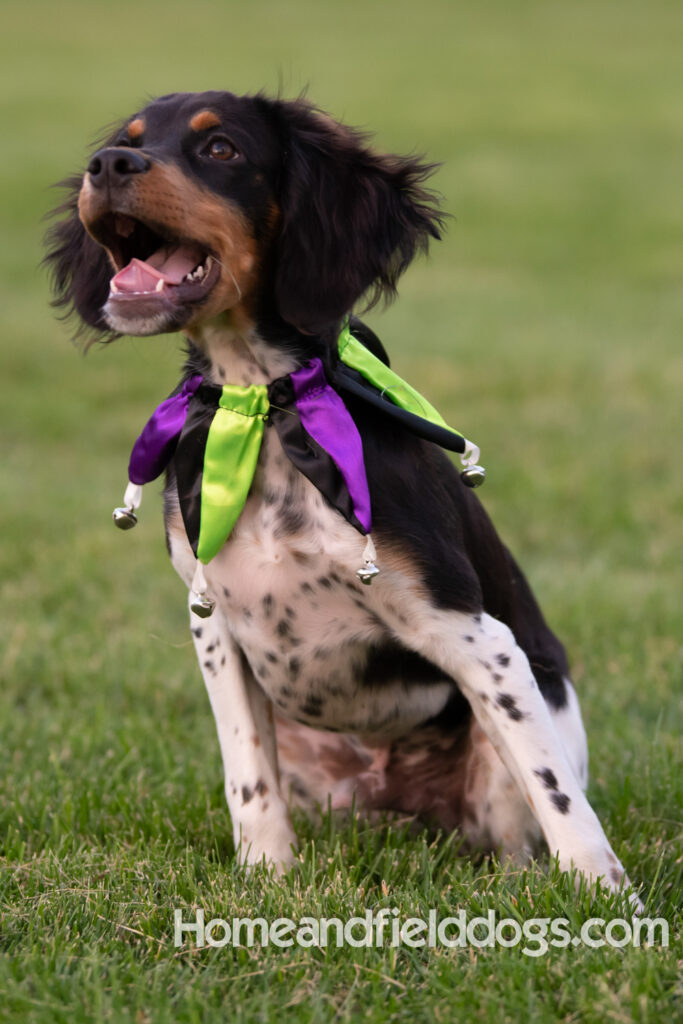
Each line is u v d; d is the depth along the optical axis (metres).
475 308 27.81
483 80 60.25
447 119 51.16
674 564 12.59
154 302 5.88
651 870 6.68
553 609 11.04
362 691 6.72
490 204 39.38
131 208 5.83
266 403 6.19
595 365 21.66
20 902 5.96
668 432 17.38
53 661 10.12
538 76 61.59
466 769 7.14
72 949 5.44
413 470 6.31
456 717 7.06
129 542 13.48
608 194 40.62
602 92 57.44
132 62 65.00
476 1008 4.93
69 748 8.45
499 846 6.95
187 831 7.07
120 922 5.73
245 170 6.18
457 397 19.72
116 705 9.43
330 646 6.49
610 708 9.16
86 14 83.06
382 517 6.12
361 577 5.91
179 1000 5.07
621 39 72.69
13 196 39.66
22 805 7.49
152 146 6.11
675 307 27.67
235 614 6.56
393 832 7.11
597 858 6.07
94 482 16.05
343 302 6.27
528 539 13.50
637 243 34.97
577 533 13.70
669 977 5.11
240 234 6.14
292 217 6.25
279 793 6.77
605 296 29.05
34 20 79.94
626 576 12.15
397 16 82.62
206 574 6.54
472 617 6.25
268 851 6.58
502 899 5.73
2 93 56.38
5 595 11.77
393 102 54.38
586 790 7.42
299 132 6.37
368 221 6.38
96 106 53.66
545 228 36.72
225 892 5.91
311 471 6.05
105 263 6.89
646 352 22.77
